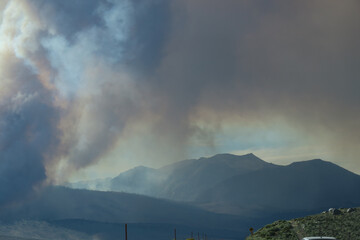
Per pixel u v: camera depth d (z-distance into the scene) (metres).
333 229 63.19
